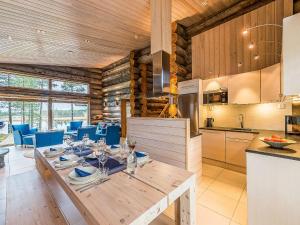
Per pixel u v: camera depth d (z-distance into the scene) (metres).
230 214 2.01
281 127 3.19
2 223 1.78
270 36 3.13
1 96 6.07
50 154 2.02
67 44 4.67
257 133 3.05
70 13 3.20
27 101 6.65
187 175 1.41
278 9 3.04
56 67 7.27
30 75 6.60
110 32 4.17
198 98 3.96
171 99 4.26
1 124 6.45
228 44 3.69
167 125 2.71
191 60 4.48
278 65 2.72
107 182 1.28
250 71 3.33
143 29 4.06
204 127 4.00
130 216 0.88
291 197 1.43
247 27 3.41
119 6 3.11
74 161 1.73
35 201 1.95
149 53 5.37
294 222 1.42
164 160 2.76
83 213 0.98
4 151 3.91
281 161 1.48
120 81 7.25
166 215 1.97
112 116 7.98
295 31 1.64
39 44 4.50
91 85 8.37
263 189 1.58
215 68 3.91
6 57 5.42
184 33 4.63
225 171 3.41
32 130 6.47
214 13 4.04
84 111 8.41
